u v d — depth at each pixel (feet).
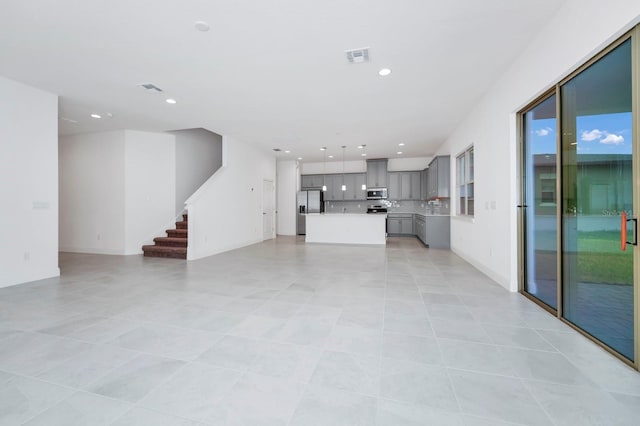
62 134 20.40
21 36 8.63
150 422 4.37
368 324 8.00
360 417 4.47
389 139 22.17
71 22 7.97
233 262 17.11
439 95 13.35
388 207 32.73
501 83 11.44
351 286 11.85
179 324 8.01
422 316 8.55
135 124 18.12
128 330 7.62
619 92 6.20
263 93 13.07
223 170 21.25
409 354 6.38
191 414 4.53
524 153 10.59
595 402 4.79
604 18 6.16
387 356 6.30
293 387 5.21
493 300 9.97
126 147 19.45
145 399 4.88
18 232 12.04
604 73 6.57
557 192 8.20
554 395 4.97
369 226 24.72
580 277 7.54
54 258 13.39
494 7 7.51
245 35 8.66
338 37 8.80
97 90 12.68
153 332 7.50
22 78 11.51
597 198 6.88
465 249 17.46
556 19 7.79
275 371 5.72
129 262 17.06
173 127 18.98
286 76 11.39
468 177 17.25
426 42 9.11
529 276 10.46
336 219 25.43
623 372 5.65
